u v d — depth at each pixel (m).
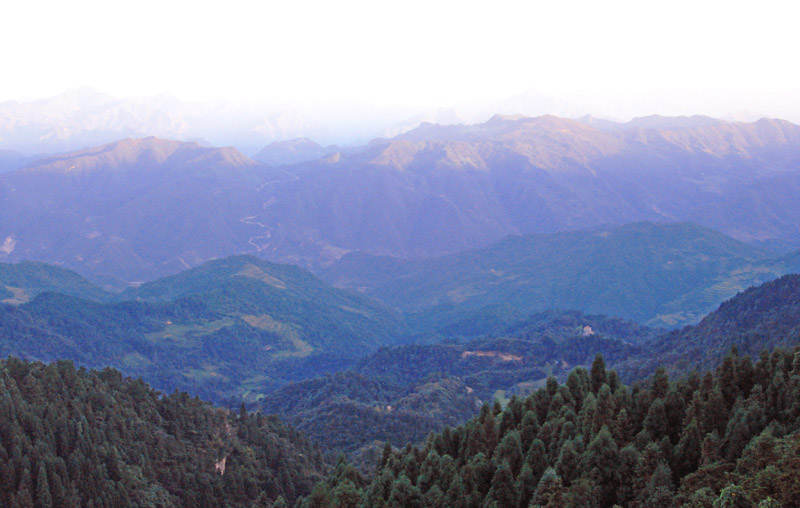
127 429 114.88
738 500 62.69
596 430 84.81
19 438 95.94
